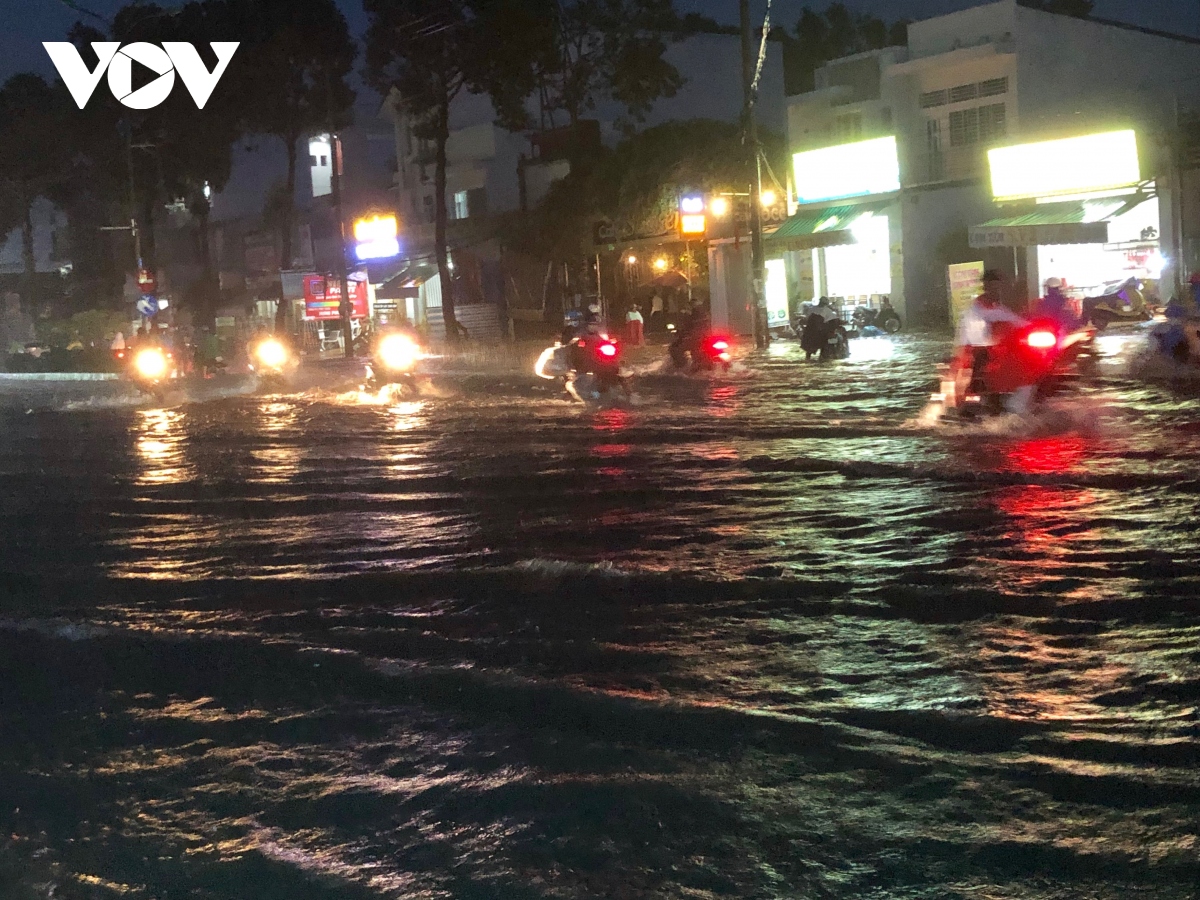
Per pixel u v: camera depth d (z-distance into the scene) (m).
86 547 9.80
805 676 5.66
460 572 8.16
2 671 6.50
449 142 63.06
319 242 74.38
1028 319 14.36
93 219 81.50
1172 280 35.53
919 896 3.63
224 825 4.44
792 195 44.56
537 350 44.28
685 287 47.06
